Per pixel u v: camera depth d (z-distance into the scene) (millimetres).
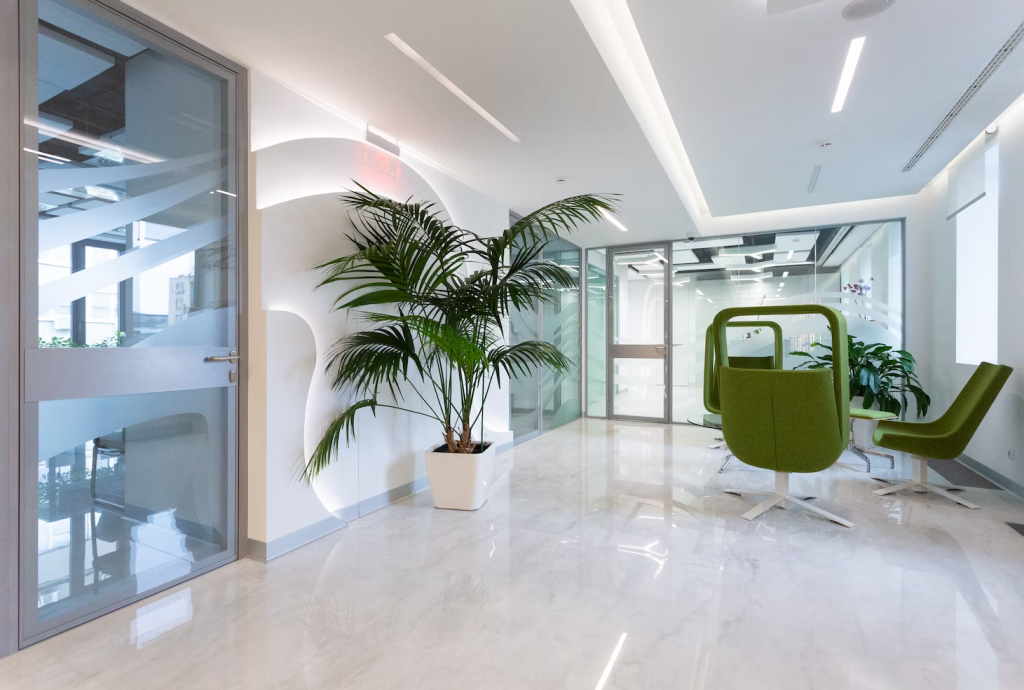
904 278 5590
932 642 1773
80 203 1981
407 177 3643
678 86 3115
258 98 2676
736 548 2619
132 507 2145
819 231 6102
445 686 1568
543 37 2371
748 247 6457
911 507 3252
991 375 3094
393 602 2094
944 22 2482
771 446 2969
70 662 1710
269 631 1885
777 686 1550
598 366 7418
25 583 1806
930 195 5391
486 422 4793
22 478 1804
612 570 2375
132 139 2154
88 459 2004
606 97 2932
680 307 6832
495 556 2549
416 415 3752
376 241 3195
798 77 3010
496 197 4887
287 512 2650
